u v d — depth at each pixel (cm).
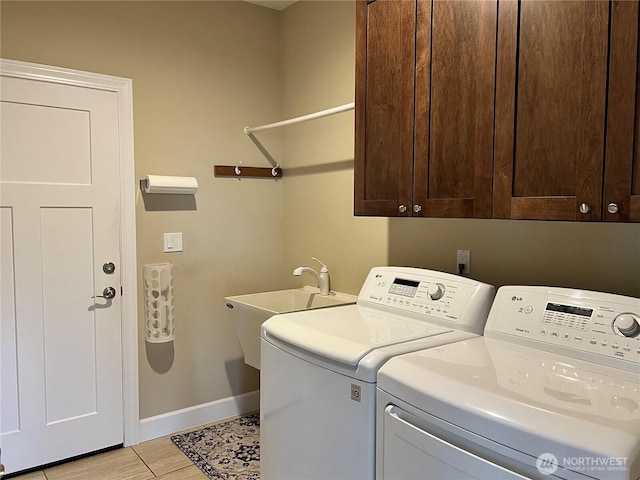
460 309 174
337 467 151
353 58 267
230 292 307
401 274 206
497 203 160
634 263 163
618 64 129
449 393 120
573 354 141
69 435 254
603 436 95
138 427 275
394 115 194
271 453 183
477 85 165
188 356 292
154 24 270
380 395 138
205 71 290
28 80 233
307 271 275
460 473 115
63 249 247
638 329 132
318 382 158
